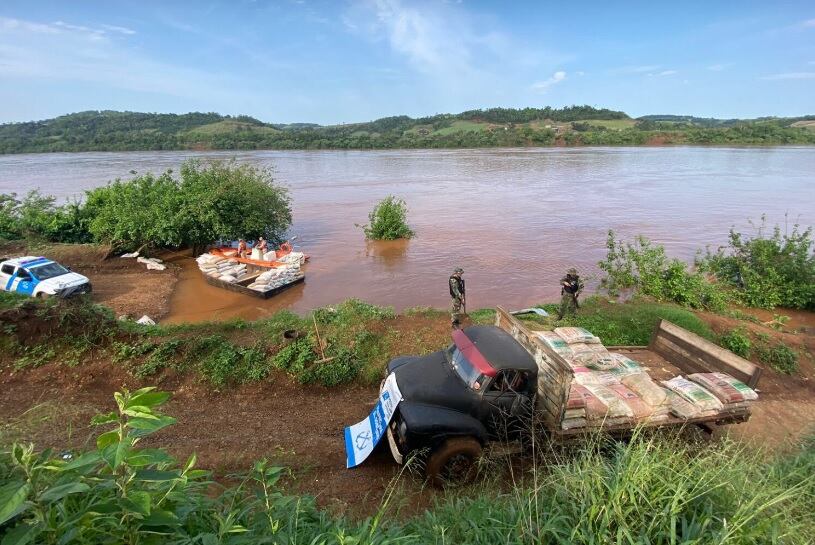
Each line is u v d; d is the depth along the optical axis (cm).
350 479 586
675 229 2767
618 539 309
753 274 1650
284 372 852
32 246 2012
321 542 301
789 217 3062
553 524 345
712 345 736
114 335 898
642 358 841
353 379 861
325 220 3123
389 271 2025
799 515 365
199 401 784
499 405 597
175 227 1992
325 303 1630
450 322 1079
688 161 7744
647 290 1501
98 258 1972
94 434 657
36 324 876
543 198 3966
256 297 1670
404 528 385
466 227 2873
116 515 227
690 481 359
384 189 4600
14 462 222
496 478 556
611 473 380
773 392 922
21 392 776
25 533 182
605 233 2680
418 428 552
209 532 277
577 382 654
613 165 7075
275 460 616
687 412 620
